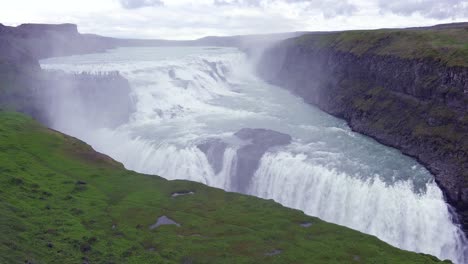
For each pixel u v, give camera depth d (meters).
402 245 57.22
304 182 66.06
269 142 77.62
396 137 77.25
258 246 41.62
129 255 39.03
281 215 49.44
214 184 73.19
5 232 38.09
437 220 57.25
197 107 110.19
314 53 127.62
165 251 40.06
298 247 41.69
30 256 35.03
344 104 98.19
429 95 76.38
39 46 161.50
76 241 39.97
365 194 60.44
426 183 62.09
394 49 91.94
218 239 43.00
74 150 69.06
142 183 58.78
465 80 68.62
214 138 80.94
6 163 56.97
